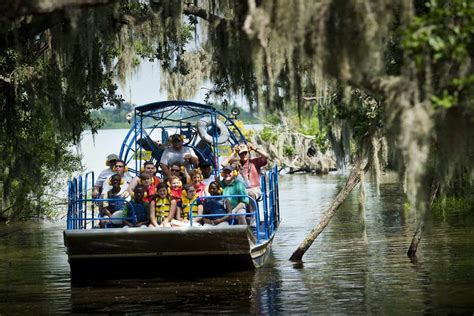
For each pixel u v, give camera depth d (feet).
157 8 57.36
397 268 59.21
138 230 53.72
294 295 50.72
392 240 74.28
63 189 103.60
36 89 66.74
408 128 35.12
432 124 35.76
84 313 47.37
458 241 71.72
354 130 60.85
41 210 102.53
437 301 47.65
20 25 53.67
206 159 66.13
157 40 65.87
